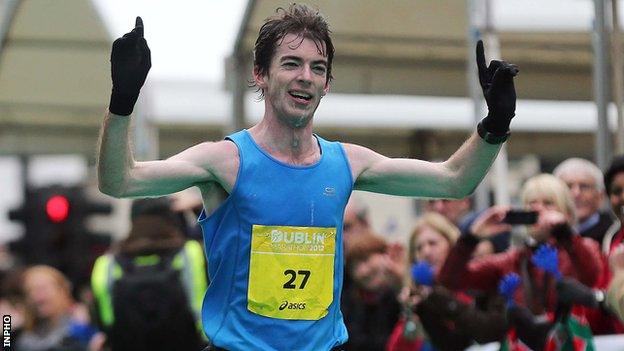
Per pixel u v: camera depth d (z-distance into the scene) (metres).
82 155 37.59
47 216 28.72
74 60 31.20
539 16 24.41
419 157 34.16
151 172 10.67
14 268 28.39
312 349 11.09
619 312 14.95
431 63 26.09
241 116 24.02
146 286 19.19
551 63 26.59
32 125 36.03
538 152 35.53
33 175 43.81
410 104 32.59
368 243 20.39
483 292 17.72
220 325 11.10
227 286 11.10
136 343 19.20
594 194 19.36
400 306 20.22
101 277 19.42
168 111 34.28
